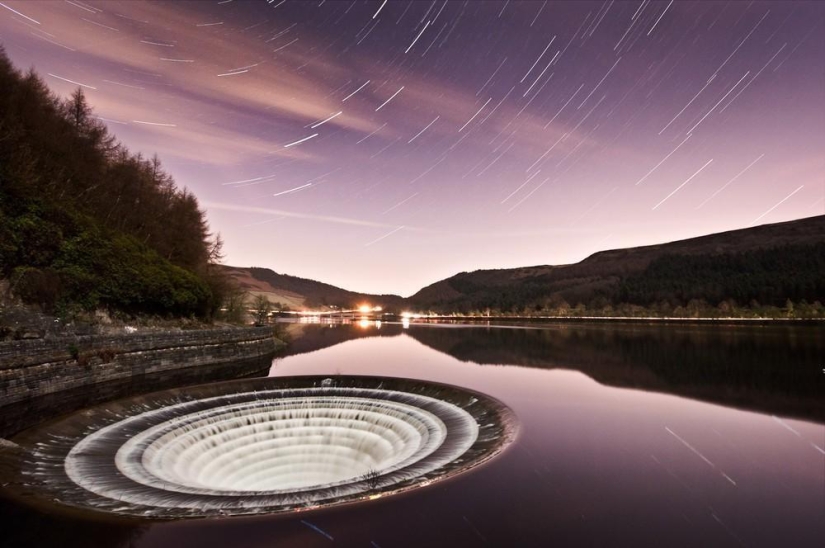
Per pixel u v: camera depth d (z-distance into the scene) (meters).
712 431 18.02
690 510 10.78
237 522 9.98
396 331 89.25
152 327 33.84
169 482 13.95
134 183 47.41
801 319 103.50
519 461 14.02
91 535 9.53
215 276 50.88
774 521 10.28
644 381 30.00
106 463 15.09
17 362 18.34
